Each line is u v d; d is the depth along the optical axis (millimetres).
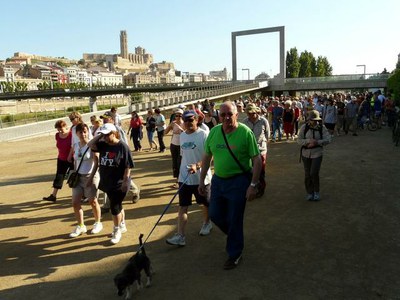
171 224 6281
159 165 11914
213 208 4668
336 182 8469
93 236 5898
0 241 5883
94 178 5910
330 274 4379
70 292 4238
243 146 4410
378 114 19047
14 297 4184
